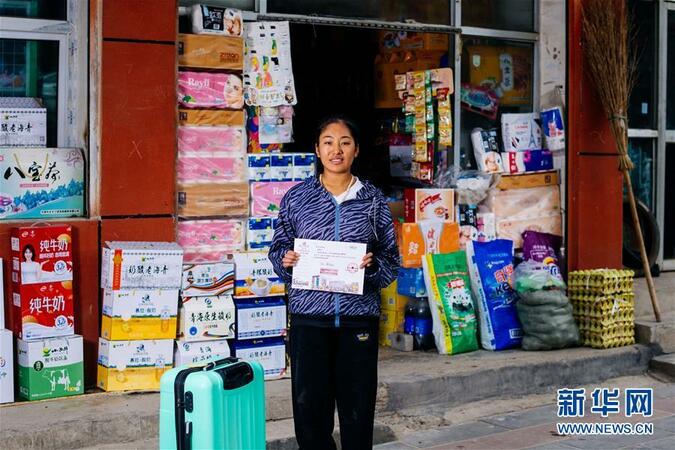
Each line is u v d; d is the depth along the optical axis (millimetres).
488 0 7984
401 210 7785
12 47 6105
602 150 8195
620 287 7441
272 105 6781
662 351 7570
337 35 8250
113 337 5816
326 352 4496
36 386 5660
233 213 6551
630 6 9281
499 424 6215
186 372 3973
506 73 8117
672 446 5773
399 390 6266
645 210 9336
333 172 4500
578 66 8031
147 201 6203
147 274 5844
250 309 6152
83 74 6203
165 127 6234
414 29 7547
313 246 4410
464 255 7332
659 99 9484
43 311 5703
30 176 5988
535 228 8000
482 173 7809
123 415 5410
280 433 5609
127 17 6082
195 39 6410
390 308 7402
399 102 7934
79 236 6004
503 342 7246
